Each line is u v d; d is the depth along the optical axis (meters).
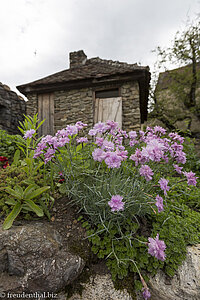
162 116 7.88
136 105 4.76
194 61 7.06
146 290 1.06
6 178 1.80
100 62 6.07
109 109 4.95
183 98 7.73
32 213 1.57
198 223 1.76
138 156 1.29
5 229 1.28
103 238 1.43
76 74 5.48
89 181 1.72
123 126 4.78
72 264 1.24
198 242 1.57
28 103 5.75
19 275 1.12
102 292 1.22
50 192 1.87
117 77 4.80
